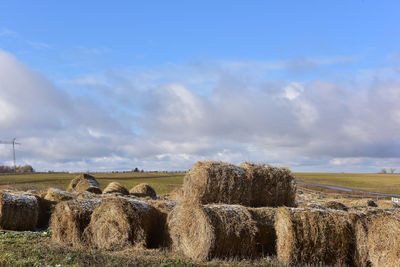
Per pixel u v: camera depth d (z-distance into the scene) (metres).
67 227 12.63
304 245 10.91
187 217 11.52
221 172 13.46
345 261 11.20
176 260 10.58
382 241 10.61
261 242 11.53
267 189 13.89
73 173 94.81
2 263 9.29
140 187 26.83
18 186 44.19
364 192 59.47
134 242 12.16
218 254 10.96
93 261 9.84
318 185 75.06
